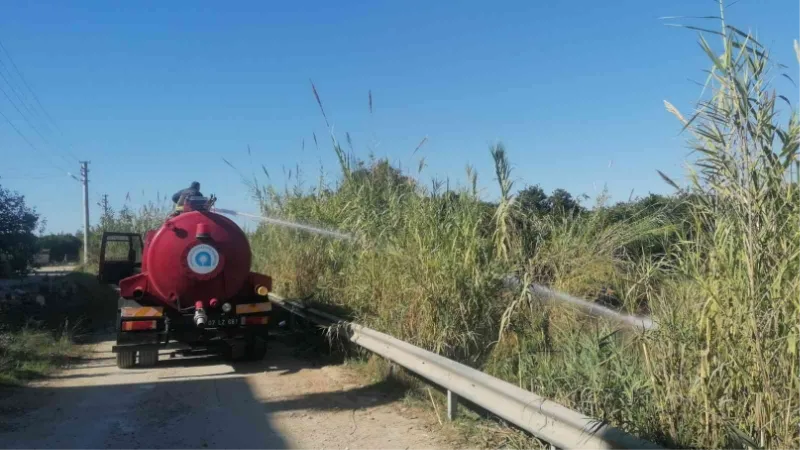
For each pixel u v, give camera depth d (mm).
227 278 10219
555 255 7121
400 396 7703
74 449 6023
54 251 70188
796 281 3652
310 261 12156
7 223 19750
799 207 3770
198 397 8141
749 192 3846
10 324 12609
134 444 6172
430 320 7512
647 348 4531
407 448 5801
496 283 7504
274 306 12969
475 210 8117
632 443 4070
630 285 5828
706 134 4027
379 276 8992
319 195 12945
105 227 29156
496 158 7609
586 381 5309
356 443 6031
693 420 4062
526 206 7754
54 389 8656
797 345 3572
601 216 7316
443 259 7652
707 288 3953
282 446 6027
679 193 4414
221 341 10492
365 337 8844
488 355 7219
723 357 3855
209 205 10453
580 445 4496
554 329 6734
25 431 6590
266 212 14094
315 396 7949
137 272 13672
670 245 4984
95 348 12375
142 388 8719
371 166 11148
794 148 3766
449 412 6398
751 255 3754
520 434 5570
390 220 9367
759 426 3645
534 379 5828
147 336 10062
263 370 9930
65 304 17641
